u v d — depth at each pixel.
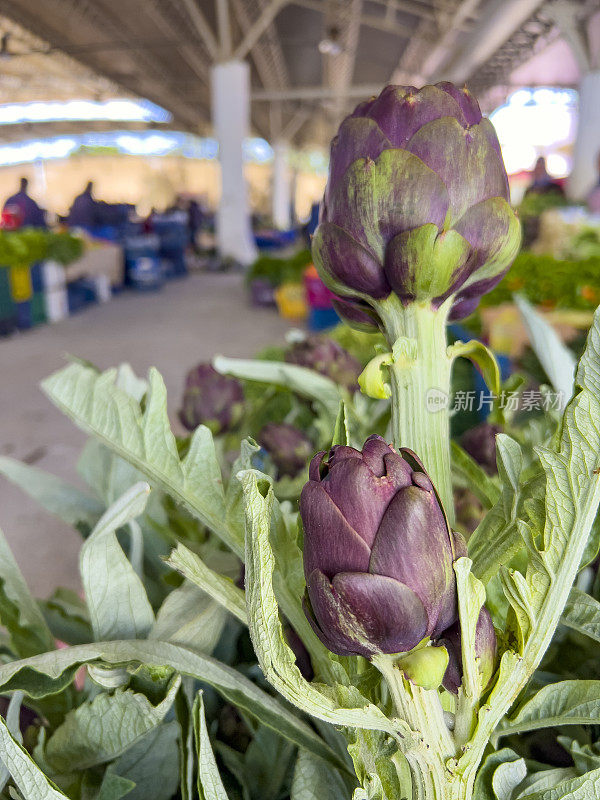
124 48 11.37
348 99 16.91
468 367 0.71
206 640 0.45
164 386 0.45
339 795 0.40
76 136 22.05
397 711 0.31
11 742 0.36
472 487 0.49
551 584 0.32
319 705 0.29
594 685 0.36
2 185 24.92
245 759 0.49
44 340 5.33
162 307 6.95
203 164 26.25
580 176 8.37
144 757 0.45
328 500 0.29
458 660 0.30
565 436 0.32
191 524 0.71
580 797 0.36
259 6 10.40
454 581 0.29
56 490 0.66
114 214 9.08
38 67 13.88
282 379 0.63
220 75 9.19
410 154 0.34
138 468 0.46
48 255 6.06
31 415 3.50
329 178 0.38
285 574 0.38
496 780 0.37
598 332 0.31
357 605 0.27
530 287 2.78
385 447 0.31
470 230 0.35
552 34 10.00
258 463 0.61
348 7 10.25
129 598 0.46
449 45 10.73
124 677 0.42
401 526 0.28
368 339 2.11
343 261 0.37
